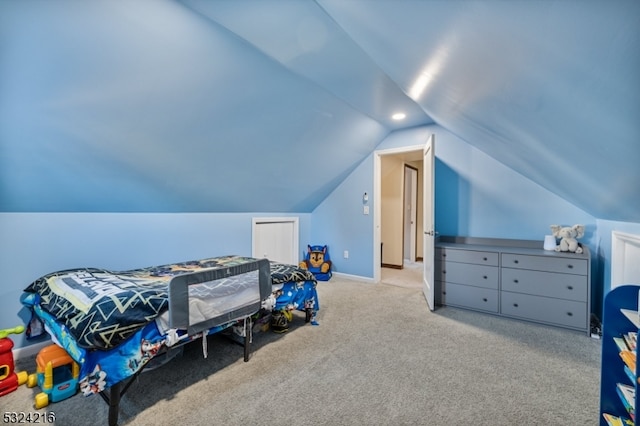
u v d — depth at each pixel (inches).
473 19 29.1
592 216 110.4
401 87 94.0
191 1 59.0
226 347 89.5
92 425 56.6
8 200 79.3
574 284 100.9
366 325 106.5
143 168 93.0
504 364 79.2
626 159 40.0
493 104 52.4
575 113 36.0
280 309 97.0
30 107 62.6
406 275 189.9
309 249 187.9
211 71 77.0
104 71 64.1
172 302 64.4
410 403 63.4
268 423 57.6
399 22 41.8
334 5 50.6
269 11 62.2
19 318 84.1
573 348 88.3
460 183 139.6
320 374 74.6
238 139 103.4
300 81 95.0
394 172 214.5
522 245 124.6
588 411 60.6
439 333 99.3
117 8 55.7
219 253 141.4
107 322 55.2
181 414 59.7
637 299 53.5
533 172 100.7
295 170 141.3
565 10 20.0
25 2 48.6
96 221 100.4
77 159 78.7
